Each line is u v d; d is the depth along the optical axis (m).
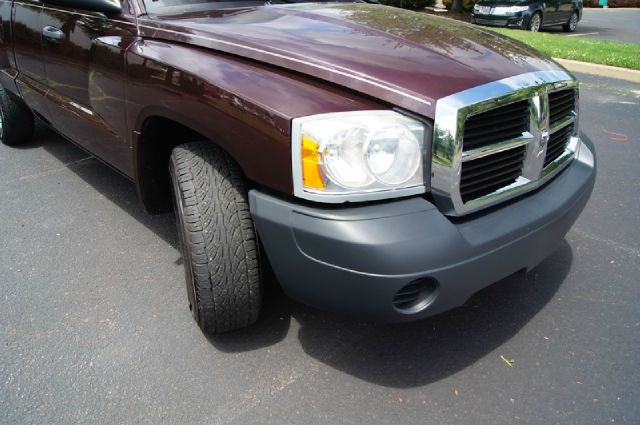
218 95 2.03
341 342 2.43
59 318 2.56
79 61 3.01
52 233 3.32
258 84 1.99
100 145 3.10
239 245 2.11
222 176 2.15
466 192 1.98
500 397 2.12
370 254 1.75
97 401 2.10
